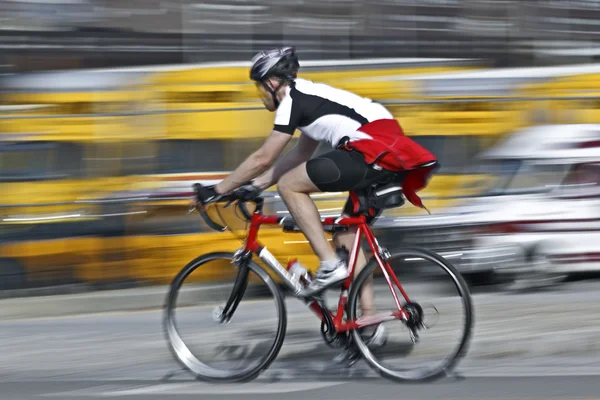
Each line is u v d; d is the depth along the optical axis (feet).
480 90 78.48
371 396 39.47
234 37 76.54
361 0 77.66
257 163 40.73
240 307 43.16
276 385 42.06
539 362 45.93
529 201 71.46
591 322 55.11
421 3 78.28
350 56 78.07
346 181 40.47
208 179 74.33
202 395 40.16
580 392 39.47
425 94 77.82
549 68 79.66
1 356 49.14
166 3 75.61
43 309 64.54
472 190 75.31
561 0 81.15
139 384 42.50
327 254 41.32
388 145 40.24
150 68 75.10
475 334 52.06
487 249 70.95
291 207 41.50
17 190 72.59
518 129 78.64
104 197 73.77
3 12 72.84
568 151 72.18
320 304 42.52
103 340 52.95
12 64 73.31
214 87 75.10
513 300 65.10
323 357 46.96
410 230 72.79
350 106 40.98
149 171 74.49
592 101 79.46
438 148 77.61
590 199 71.05
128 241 73.67
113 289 73.15
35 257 72.43
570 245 70.64
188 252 73.77
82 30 74.49
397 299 41.86
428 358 41.55
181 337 44.01
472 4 79.30
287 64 40.98
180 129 74.84
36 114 73.56
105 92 74.43
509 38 80.28
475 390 40.11
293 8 77.10
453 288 41.19
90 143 74.08
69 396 40.06
